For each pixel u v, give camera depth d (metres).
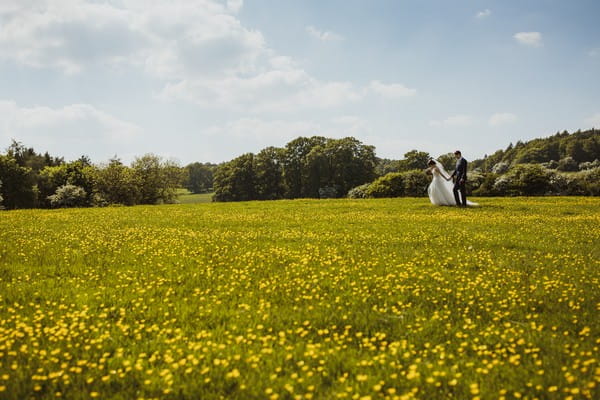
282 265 10.20
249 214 22.66
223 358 5.40
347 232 15.14
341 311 7.03
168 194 87.56
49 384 4.80
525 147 173.25
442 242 12.77
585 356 5.18
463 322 6.50
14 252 11.71
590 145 150.12
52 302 7.57
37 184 82.19
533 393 4.43
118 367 5.23
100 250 12.09
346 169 90.94
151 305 7.47
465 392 4.49
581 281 8.29
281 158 99.69
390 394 4.43
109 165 78.81
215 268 9.99
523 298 7.39
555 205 24.12
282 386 4.69
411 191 59.75
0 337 5.84
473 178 55.72
